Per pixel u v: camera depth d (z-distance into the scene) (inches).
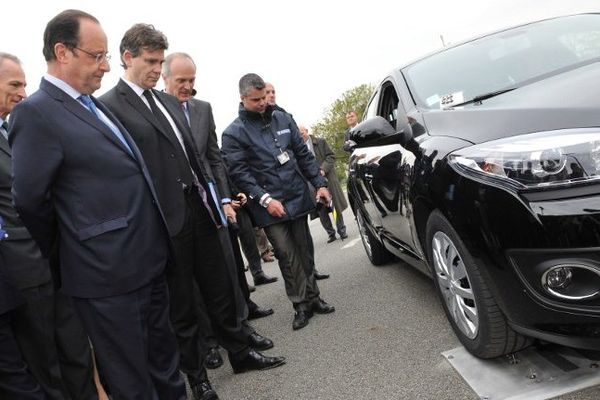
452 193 88.4
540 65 115.0
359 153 167.9
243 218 218.1
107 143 81.4
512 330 90.1
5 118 112.8
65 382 115.9
